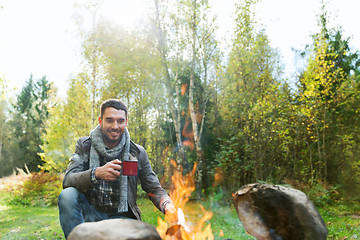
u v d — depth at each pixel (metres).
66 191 1.79
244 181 11.05
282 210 1.06
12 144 35.25
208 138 12.94
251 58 11.06
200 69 12.62
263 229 1.09
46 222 6.54
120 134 2.05
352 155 10.19
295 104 10.85
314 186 9.48
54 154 13.82
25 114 37.00
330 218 6.58
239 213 1.19
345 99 10.48
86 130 12.77
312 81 10.27
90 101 12.62
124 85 12.09
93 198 1.99
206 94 12.62
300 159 10.81
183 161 11.98
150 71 12.28
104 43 11.90
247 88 11.14
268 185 1.14
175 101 13.80
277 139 10.30
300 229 1.02
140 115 13.29
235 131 11.70
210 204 9.38
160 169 13.95
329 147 10.51
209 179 12.06
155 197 2.10
